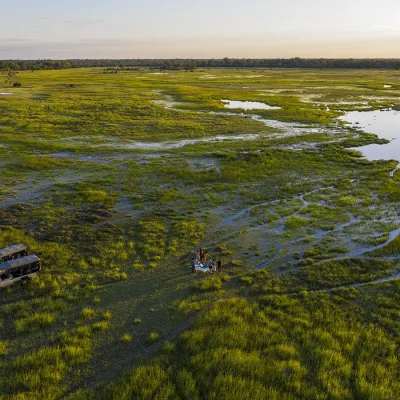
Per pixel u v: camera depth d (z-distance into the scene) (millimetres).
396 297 20859
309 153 49875
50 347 16812
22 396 14078
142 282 22172
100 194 35438
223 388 14625
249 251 25969
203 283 21938
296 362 16078
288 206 33719
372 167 44812
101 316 19094
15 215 30750
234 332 17797
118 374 15484
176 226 29453
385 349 17125
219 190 37375
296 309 19859
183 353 16609
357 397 14680
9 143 52875
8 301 20328
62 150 50344
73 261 24297
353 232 28750
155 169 43000
